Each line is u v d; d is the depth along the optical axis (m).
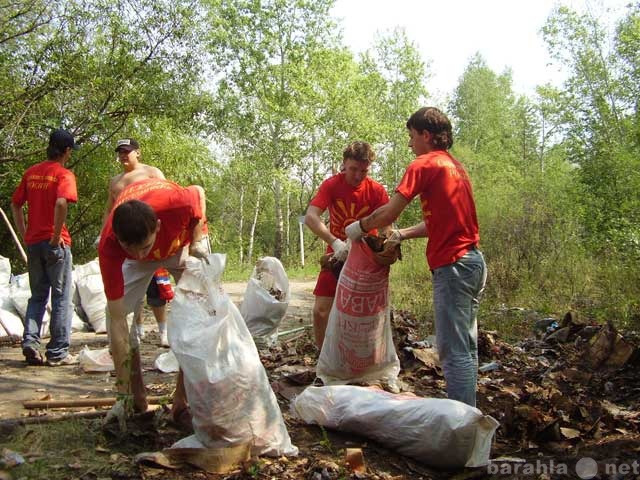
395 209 3.69
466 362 3.66
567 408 4.11
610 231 11.20
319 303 5.06
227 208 41.56
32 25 13.48
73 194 5.56
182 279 3.35
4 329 6.87
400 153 33.84
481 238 11.05
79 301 7.88
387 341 4.62
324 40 29.73
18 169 14.98
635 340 6.36
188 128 15.83
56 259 5.59
